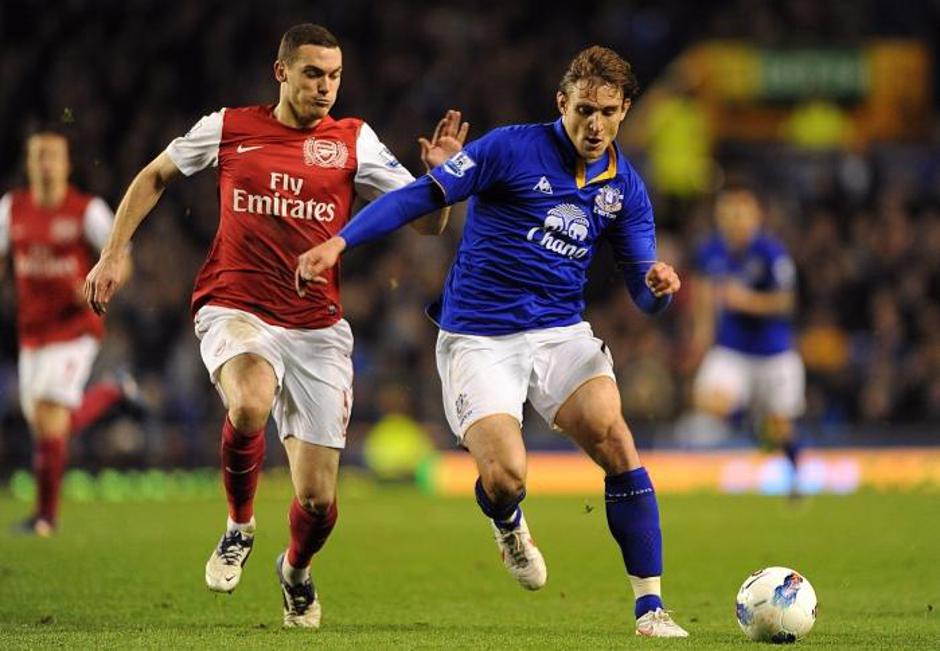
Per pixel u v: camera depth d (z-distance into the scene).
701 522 45.09
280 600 28.23
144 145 78.06
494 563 34.75
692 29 93.19
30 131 39.47
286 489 59.25
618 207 23.98
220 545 24.88
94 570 32.16
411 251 73.38
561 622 25.42
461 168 23.09
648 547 22.91
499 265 23.77
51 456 40.53
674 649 20.73
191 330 68.12
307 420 24.66
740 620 21.81
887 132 88.88
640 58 91.81
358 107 84.25
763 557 35.78
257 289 24.80
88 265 40.16
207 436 65.06
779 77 88.62
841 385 70.31
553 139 23.62
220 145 25.05
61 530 41.66
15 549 36.03
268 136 25.02
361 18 88.44
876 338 70.38
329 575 32.38
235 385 23.80
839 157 88.06
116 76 82.69
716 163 88.12
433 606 27.77
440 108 85.00
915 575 32.44
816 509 50.09
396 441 64.44
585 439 23.12
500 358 23.69
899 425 68.06
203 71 84.06
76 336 40.34
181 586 29.95
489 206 23.89
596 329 71.25
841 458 63.97
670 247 74.00
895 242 76.38
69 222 39.59
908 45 88.81
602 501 55.06
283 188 24.78
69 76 82.12
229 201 24.98
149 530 41.78
